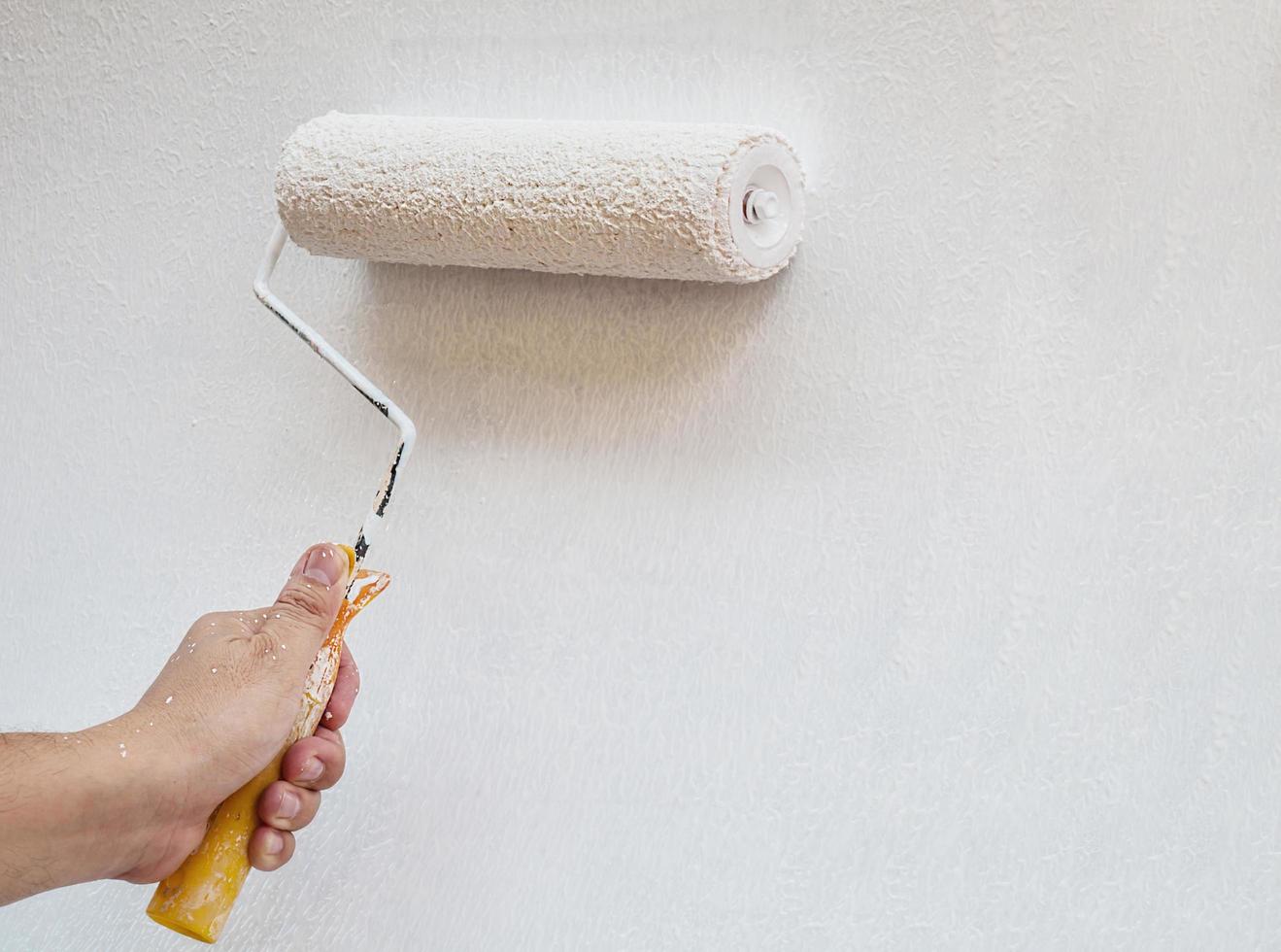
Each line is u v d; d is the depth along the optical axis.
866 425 0.82
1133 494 0.77
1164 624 0.76
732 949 0.84
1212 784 0.75
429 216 0.82
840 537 0.83
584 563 0.89
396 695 0.93
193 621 1.00
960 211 0.80
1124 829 0.77
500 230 0.81
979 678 0.79
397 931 0.91
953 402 0.80
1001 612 0.79
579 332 0.89
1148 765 0.76
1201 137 0.75
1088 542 0.77
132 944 0.97
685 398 0.87
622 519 0.88
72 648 1.04
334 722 0.85
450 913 0.90
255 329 0.99
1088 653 0.77
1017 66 0.78
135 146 1.03
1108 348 0.77
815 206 0.83
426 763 0.92
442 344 0.93
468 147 0.81
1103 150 0.77
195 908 0.77
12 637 1.06
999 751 0.79
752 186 0.78
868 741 0.82
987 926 0.79
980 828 0.79
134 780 0.72
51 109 1.06
